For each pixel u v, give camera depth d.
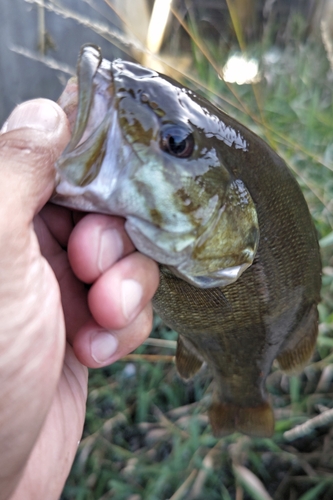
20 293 0.10
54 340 0.11
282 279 0.15
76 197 0.11
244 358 0.18
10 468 0.11
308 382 0.29
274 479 0.27
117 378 0.31
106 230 0.12
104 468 0.28
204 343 0.18
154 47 0.37
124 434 0.30
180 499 0.26
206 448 0.28
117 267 0.12
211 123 0.12
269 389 0.29
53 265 0.14
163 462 0.27
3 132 0.12
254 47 0.43
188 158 0.12
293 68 0.40
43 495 0.14
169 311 0.16
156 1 0.36
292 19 0.43
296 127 0.35
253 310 0.15
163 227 0.11
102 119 0.11
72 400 0.16
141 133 0.11
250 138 0.14
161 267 0.14
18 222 0.10
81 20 0.24
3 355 0.10
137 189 0.11
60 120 0.11
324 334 0.27
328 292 0.28
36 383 0.11
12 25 0.36
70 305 0.15
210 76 0.34
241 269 0.13
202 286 0.12
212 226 0.12
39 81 0.38
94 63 0.11
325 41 0.30
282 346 0.18
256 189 0.13
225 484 0.27
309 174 0.32
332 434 0.27
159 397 0.31
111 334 0.14
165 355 0.31
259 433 0.21
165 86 0.12
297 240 0.15
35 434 0.11
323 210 0.29
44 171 0.11
